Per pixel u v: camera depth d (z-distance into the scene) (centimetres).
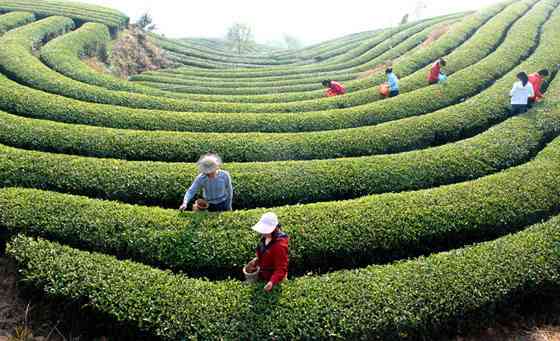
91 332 1004
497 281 1073
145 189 1441
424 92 2311
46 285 1022
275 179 1508
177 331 930
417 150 1761
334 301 1002
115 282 1028
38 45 3098
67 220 1225
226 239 1191
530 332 1058
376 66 3912
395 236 1249
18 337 969
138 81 3619
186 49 5447
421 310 994
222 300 995
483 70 2509
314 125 2092
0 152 1502
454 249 1256
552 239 1202
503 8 3984
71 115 1952
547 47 2680
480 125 1975
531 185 1437
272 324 945
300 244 1206
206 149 1731
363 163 1609
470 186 1441
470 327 1044
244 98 2844
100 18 3950
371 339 958
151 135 1769
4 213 1224
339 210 1321
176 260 1155
